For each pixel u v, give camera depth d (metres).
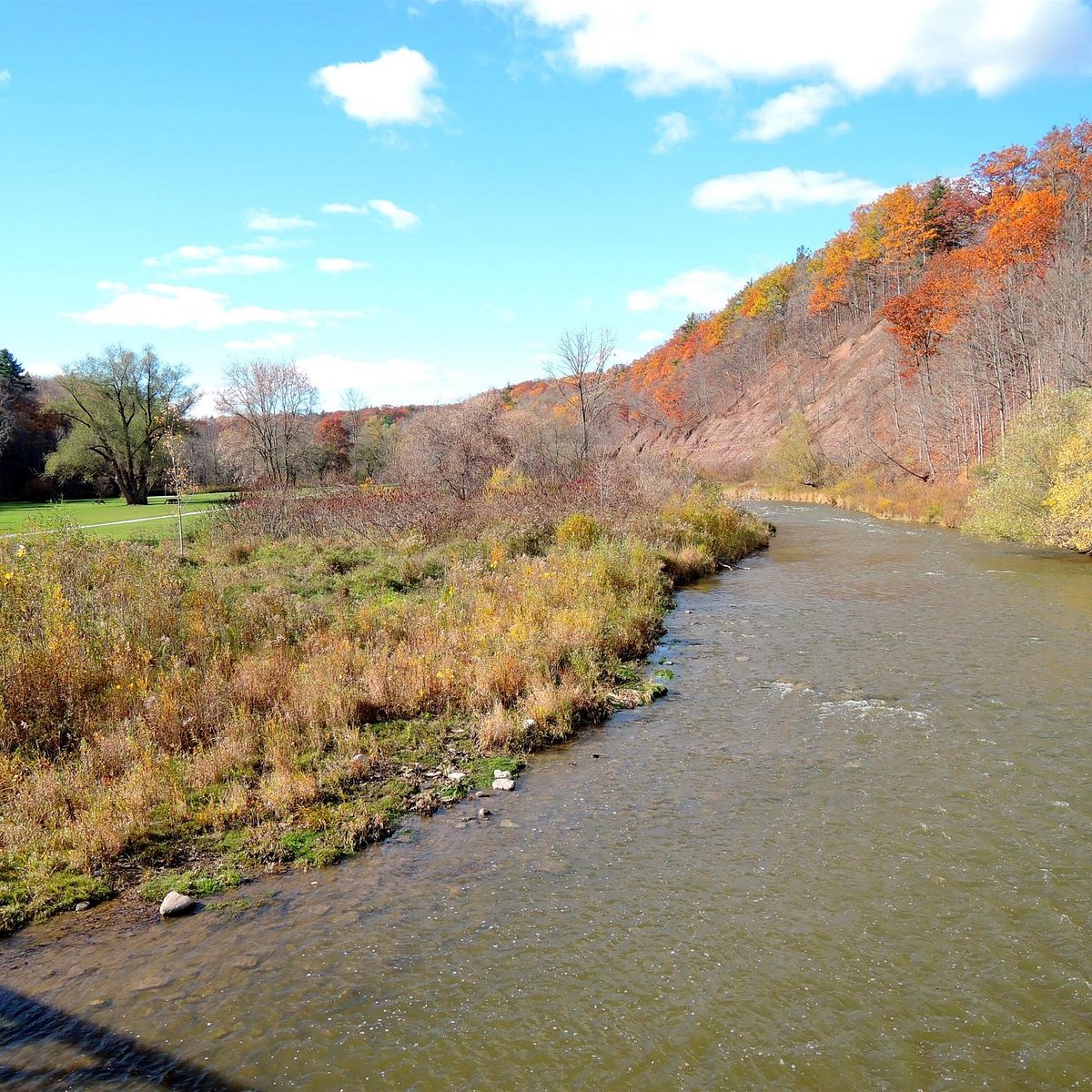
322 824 6.87
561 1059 4.25
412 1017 4.57
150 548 18.06
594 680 11.02
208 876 6.11
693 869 6.26
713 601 17.67
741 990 4.83
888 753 8.55
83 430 50.34
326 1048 4.32
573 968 5.03
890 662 12.14
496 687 10.02
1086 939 5.32
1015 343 42.09
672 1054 4.30
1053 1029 4.50
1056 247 46.88
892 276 72.56
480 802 7.54
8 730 7.83
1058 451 22.06
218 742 8.05
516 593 14.37
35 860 6.11
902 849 6.53
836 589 18.73
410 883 6.07
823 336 81.44
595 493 25.56
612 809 7.36
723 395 91.12
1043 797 7.43
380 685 9.57
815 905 5.73
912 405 51.25
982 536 27.30
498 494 26.64
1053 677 11.16
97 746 7.71
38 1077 4.08
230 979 4.91
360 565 17.62
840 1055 4.30
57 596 10.56
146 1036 4.40
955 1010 4.66
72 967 5.02
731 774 8.12
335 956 5.15
